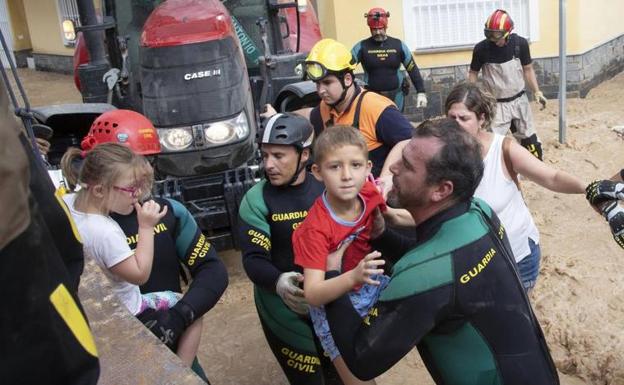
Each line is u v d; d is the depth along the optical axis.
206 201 5.54
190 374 1.96
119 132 3.93
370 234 2.94
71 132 6.23
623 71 12.76
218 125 5.47
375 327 2.38
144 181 3.02
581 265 5.60
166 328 3.02
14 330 1.10
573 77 11.21
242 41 7.18
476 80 7.75
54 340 1.13
